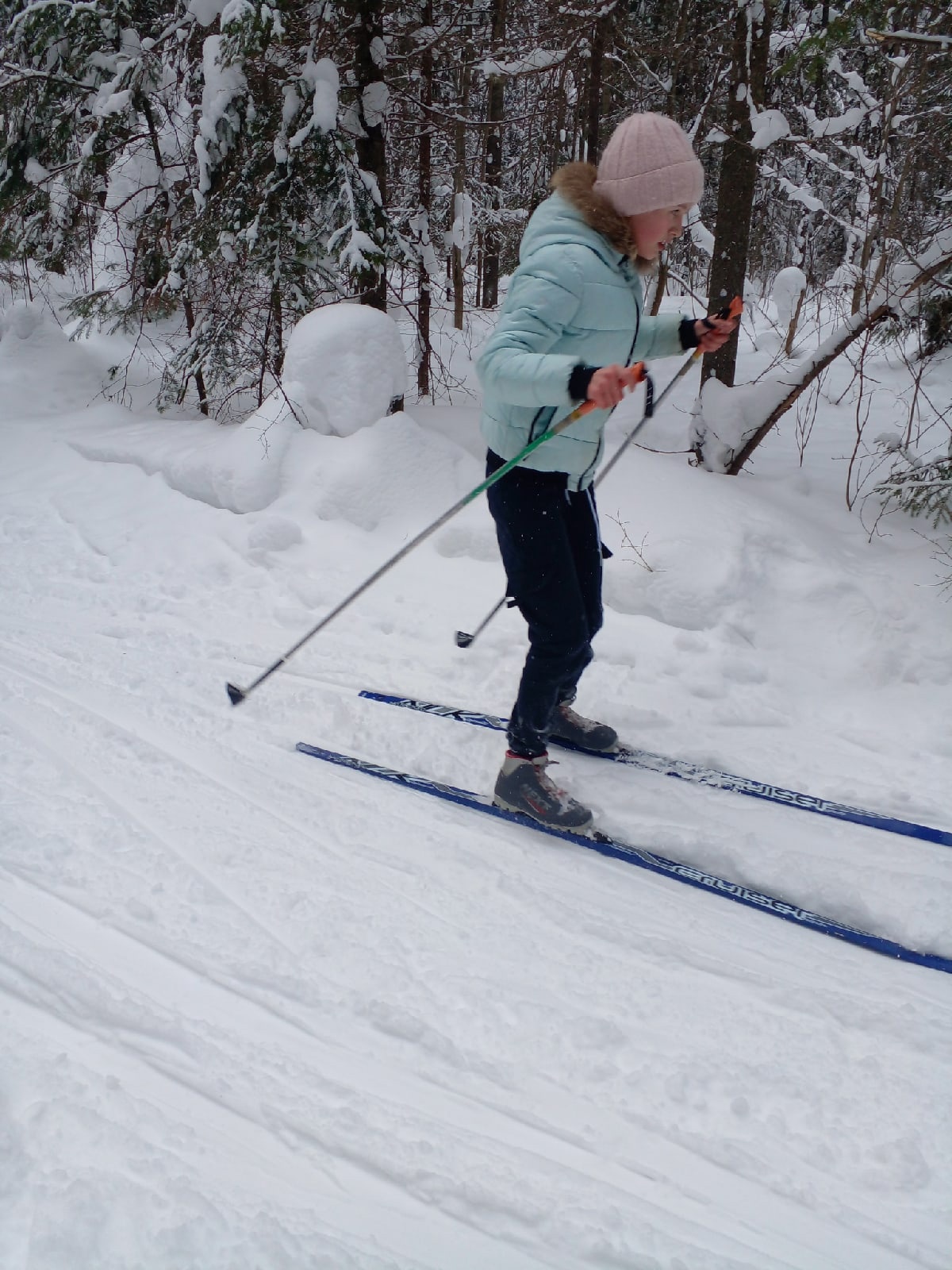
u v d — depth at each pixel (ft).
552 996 6.40
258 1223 4.67
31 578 13.58
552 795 8.33
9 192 20.27
